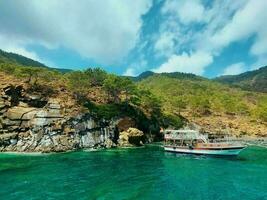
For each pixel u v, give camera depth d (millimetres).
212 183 41688
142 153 74812
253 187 39469
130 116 101625
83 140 81312
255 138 129375
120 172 48844
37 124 75625
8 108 78188
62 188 37531
